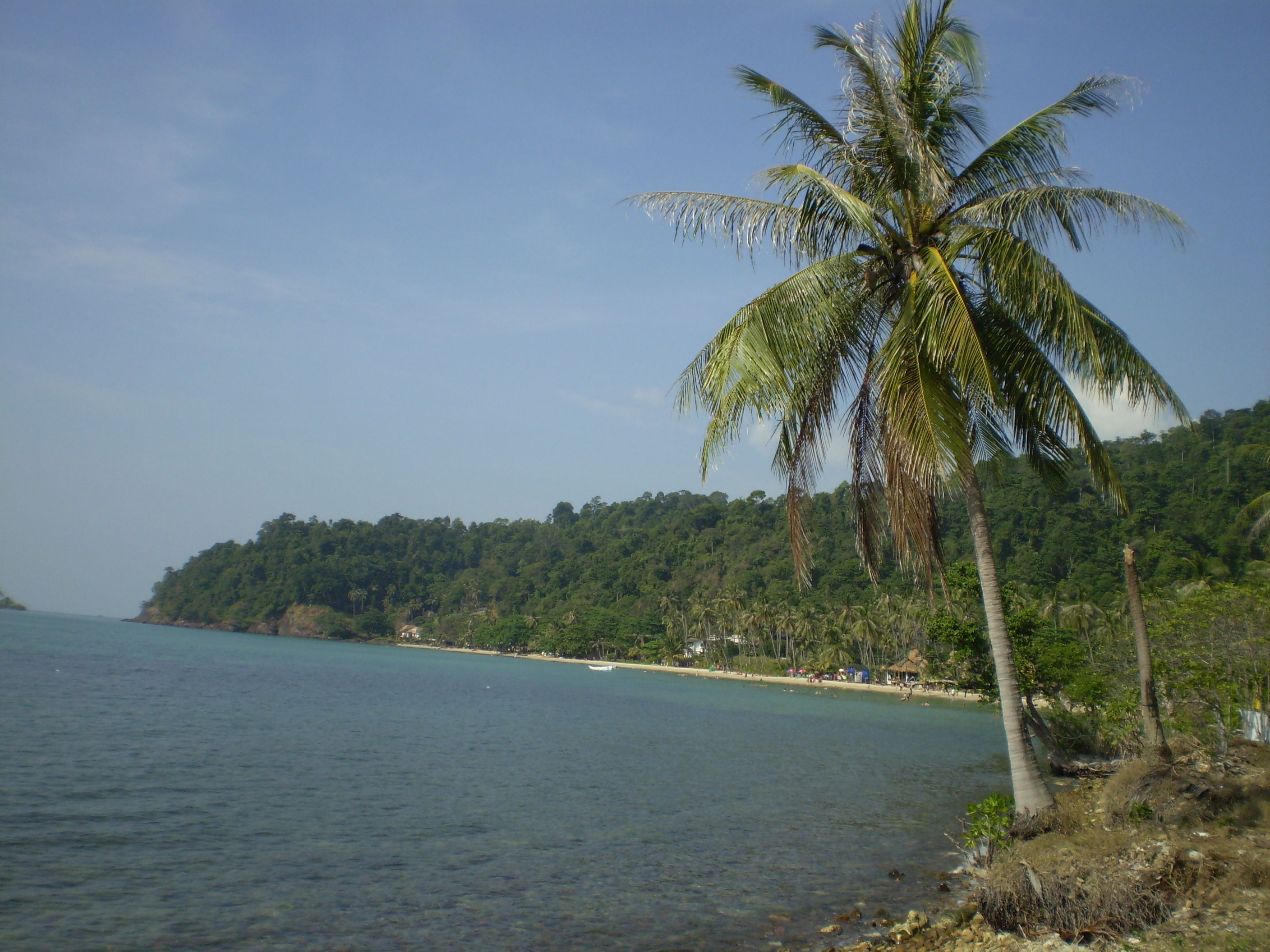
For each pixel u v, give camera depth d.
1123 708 29.52
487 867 20.91
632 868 21.20
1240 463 107.50
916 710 87.00
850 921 16.94
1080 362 14.45
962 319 13.26
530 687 104.56
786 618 142.38
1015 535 123.75
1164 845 14.45
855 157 15.66
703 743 50.53
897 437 14.38
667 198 15.66
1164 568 85.69
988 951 12.30
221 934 15.69
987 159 15.84
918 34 15.68
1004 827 16.52
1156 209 13.77
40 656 97.19
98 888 17.88
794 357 14.66
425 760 38.84
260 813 25.81
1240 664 25.45
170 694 64.38
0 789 26.77
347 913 17.14
